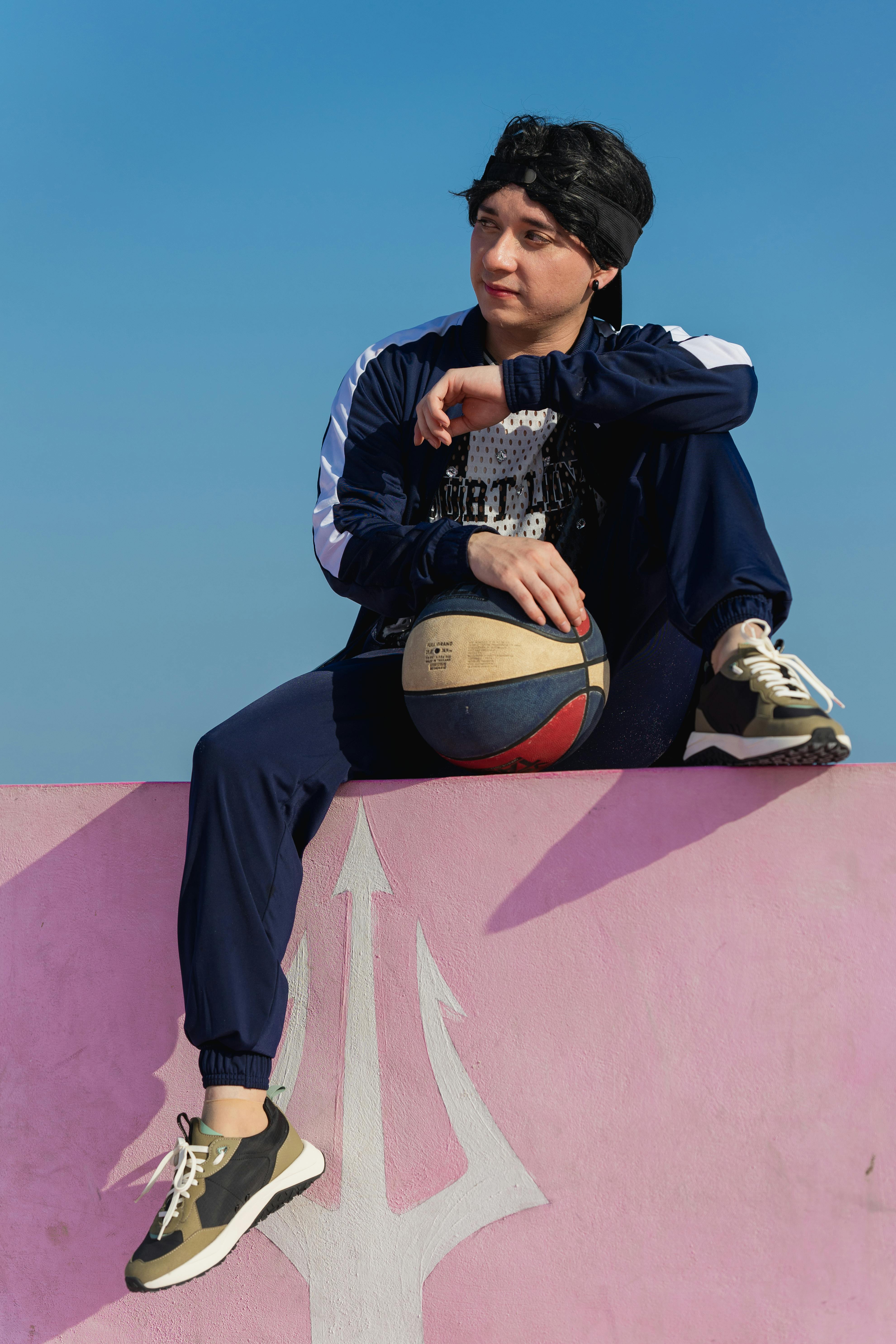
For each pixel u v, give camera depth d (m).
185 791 2.38
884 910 1.84
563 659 2.01
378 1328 2.04
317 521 2.43
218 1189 1.86
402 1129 2.06
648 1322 1.88
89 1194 2.30
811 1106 1.84
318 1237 2.09
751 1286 1.83
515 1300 1.96
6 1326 2.31
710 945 1.92
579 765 2.44
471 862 2.08
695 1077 1.90
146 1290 1.80
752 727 1.79
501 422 2.43
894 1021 1.81
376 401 2.51
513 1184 1.98
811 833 1.88
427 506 2.49
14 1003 2.42
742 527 1.98
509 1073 2.01
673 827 1.96
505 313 2.37
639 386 2.07
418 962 2.09
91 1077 2.34
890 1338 1.76
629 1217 1.91
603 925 1.98
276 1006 1.98
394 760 2.26
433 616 2.06
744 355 2.21
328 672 2.25
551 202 2.28
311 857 2.18
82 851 2.42
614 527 2.23
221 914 1.99
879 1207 1.79
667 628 2.27
